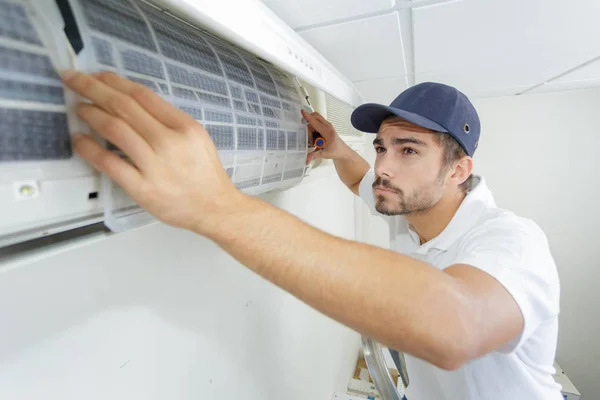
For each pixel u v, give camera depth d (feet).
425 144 2.19
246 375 3.09
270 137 1.92
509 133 7.34
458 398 2.88
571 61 3.64
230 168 1.57
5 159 0.72
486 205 2.42
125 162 0.90
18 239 0.84
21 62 0.75
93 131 0.94
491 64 3.68
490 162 7.55
